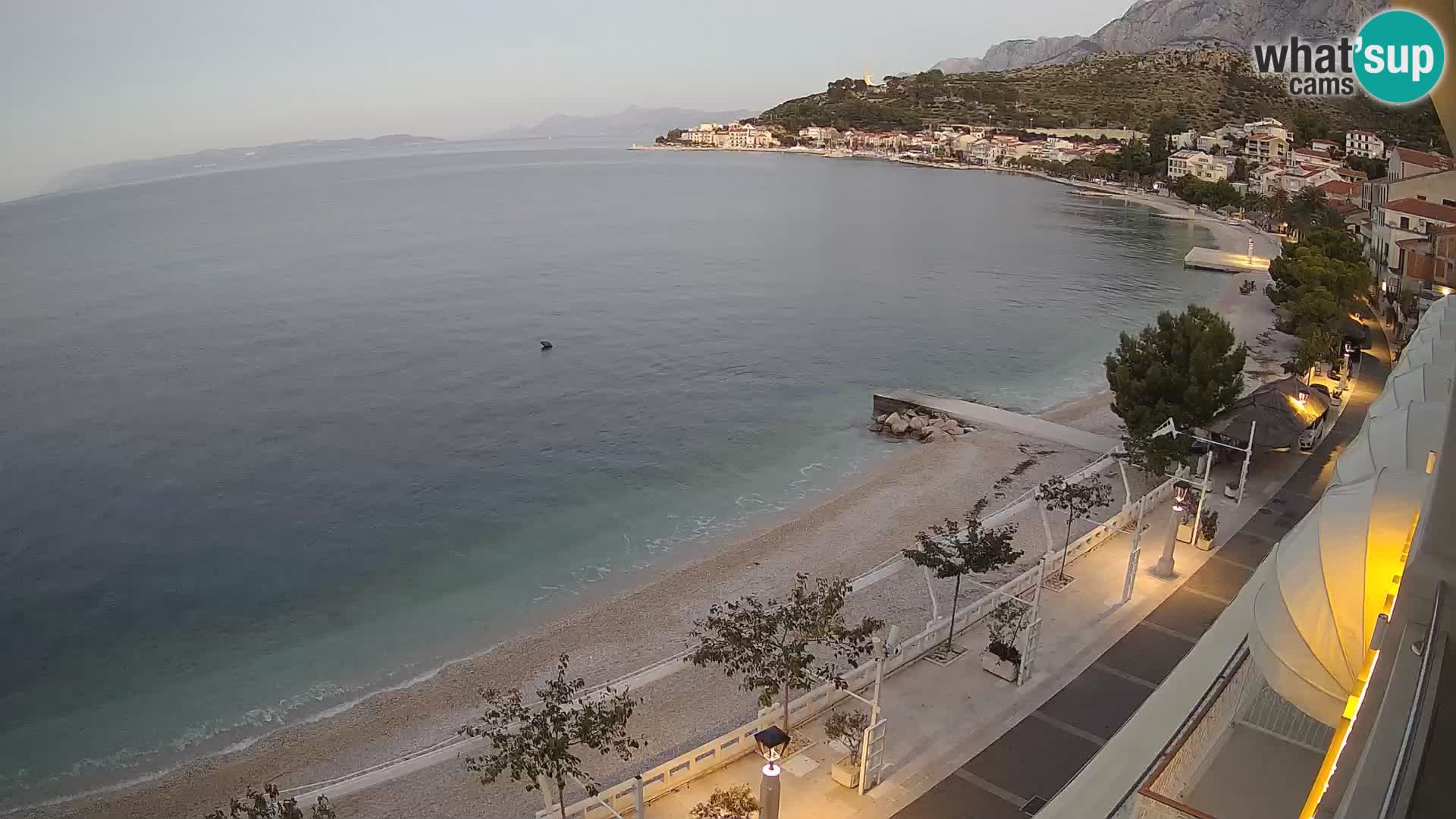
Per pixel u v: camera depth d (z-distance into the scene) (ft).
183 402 256.11
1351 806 21.71
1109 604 117.08
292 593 152.05
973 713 95.50
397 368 289.12
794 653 90.33
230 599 150.51
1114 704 96.37
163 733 115.96
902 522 163.02
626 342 319.27
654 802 83.87
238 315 370.12
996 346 305.94
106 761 110.93
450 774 100.53
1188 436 154.30
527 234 613.93
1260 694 61.00
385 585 153.48
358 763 106.52
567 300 392.88
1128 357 167.63
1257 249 480.64
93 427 236.22
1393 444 68.80
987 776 85.87
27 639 140.15
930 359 290.15
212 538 173.68
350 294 412.36
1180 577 123.34
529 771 79.56
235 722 117.60
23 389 270.46
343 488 195.31
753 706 109.50
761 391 259.39
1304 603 50.72
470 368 288.51
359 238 615.57
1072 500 134.21
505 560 161.48
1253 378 229.45
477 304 386.52
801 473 196.03
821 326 339.77
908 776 86.17
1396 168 342.03
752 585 143.02
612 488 192.44
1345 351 228.43
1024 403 241.76
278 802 95.81
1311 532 53.47
